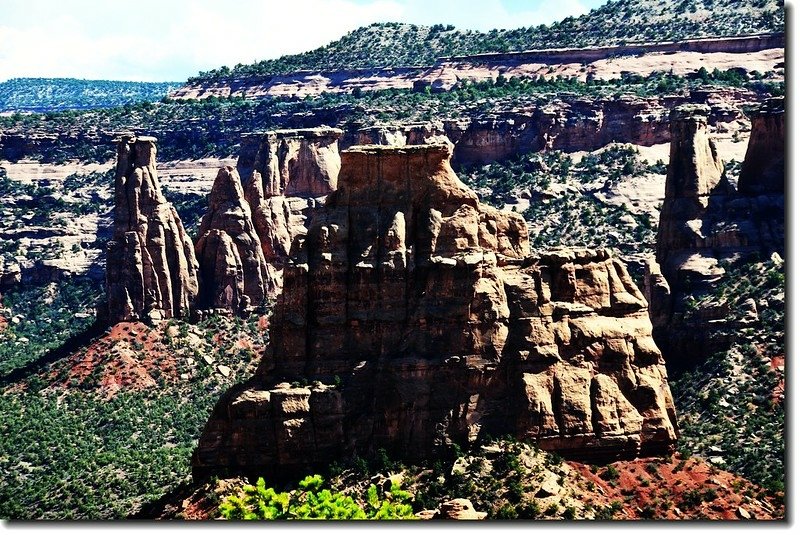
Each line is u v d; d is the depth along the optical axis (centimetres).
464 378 18362
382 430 18325
